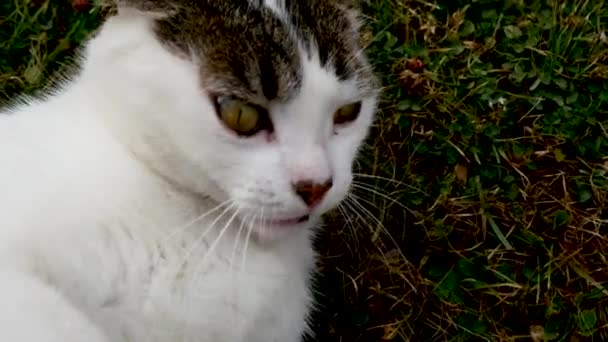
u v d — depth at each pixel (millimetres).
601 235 508
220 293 392
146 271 381
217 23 375
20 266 355
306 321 452
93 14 535
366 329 507
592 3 540
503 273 506
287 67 370
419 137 520
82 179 385
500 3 544
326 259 513
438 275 511
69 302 354
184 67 372
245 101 368
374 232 506
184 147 380
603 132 520
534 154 518
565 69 528
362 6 516
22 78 537
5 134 407
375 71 508
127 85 384
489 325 504
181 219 392
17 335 321
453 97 520
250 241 405
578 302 498
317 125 380
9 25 546
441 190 512
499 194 514
